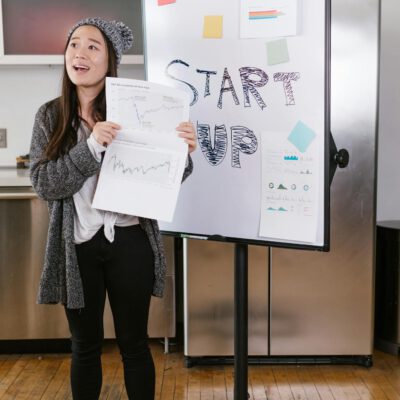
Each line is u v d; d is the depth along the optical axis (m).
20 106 3.35
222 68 1.83
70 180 1.67
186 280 2.71
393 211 3.29
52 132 1.76
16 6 3.07
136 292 1.83
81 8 3.08
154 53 1.98
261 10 1.74
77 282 1.74
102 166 1.73
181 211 1.97
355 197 2.69
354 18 2.55
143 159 1.74
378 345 3.01
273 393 2.48
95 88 1.80
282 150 1.75
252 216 1.83
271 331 2.75
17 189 2.80
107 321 2.92
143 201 1.75
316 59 1.66
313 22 1.65
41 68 3.33
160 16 1.95
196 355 2.75
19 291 2.85
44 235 2.81
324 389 2.52
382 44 3.19
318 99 1.67
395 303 2.90
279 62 1.72
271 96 1.75
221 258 2.71
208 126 1.88
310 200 1.71
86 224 1.77
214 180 1.90
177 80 1.93
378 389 2.52
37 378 2.62
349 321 2.75
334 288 2.73
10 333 2.88
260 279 2.72
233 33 1.80
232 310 2.74
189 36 1.88
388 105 3.22
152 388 1.93
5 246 2.82
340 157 1.76
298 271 2.72
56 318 2.87
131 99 1.71
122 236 1.81
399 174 3.26
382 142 3.25
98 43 1.75
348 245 2.71
